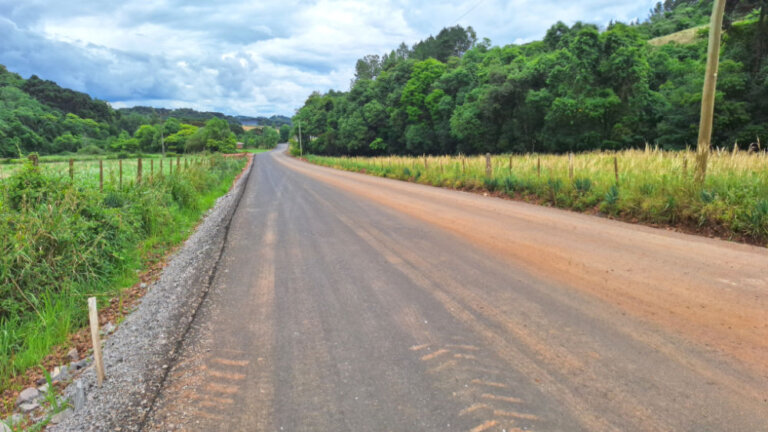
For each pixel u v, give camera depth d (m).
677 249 6.42
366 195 15.53
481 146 49.78
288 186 21.56
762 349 3.29
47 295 5.17
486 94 45.06
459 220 9.52
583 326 3.84
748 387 2.79
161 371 3.45
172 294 5.44
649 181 10.11
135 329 4.41
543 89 39.81
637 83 34.38
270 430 2.60
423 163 24.97
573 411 2.62
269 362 3.48
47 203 6.48
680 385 2.85
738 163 10.12
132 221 8.52
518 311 4.25
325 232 8.99
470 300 4.62
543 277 5.28
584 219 9.36
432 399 2.84
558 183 12.09
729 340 3.46
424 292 4.95
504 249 6.73
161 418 2.80
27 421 3.04
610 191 10.09
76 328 4.84
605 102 34.31
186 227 10.61
